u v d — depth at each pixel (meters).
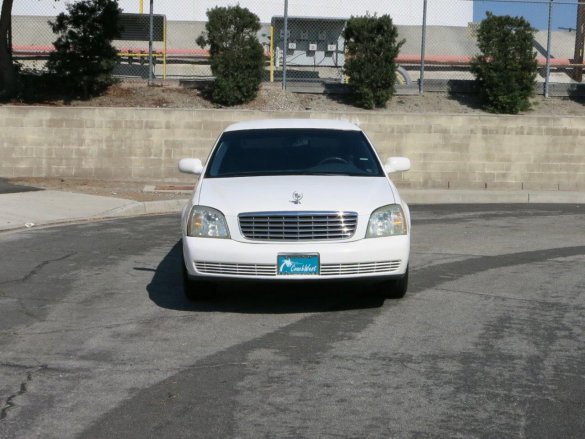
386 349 6.96
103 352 6.92
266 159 9.16
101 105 22.28
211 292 8.44
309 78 24.34
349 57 23.17
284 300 8.69
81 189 18.56
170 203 16.73
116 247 11.91
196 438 5.14
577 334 7.46
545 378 6.25
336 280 7.78
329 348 6.98
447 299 8.76
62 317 8.08
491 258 11.23
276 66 24.41
